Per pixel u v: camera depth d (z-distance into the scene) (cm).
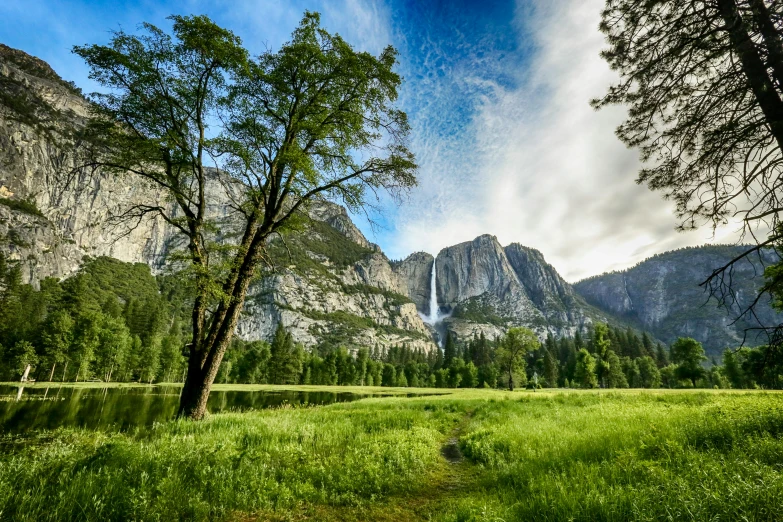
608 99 789
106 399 3014
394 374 11756
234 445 727
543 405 2120
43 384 5000
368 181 1361
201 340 1192
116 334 6938
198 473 552
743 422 762
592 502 418
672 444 603
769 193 663
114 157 1241
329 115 1287
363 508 543
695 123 705
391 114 1369
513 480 607
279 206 1261
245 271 1219
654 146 788
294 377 9362
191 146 1271
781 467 486
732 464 491
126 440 663
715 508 367
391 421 1389
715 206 738
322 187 1276
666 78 715
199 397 1128
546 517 408
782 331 635
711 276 720
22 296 8775
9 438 820
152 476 513
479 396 3503
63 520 388
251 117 1278
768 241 641
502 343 7556
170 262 1184
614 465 554
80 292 7800
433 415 1866
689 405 1589
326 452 786
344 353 10794
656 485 438
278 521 474
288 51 1212
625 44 727
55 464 522
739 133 654
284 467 656
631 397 2394
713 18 621
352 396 4931
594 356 8469
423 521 509
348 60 1212
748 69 610
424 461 814
